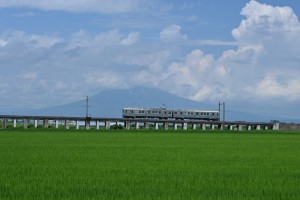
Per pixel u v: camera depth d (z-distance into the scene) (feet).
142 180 53.11
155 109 492.13
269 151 109.19
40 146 122.31
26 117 380.58
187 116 501.15
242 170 64.28
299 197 43.50
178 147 123.34
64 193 44.45
